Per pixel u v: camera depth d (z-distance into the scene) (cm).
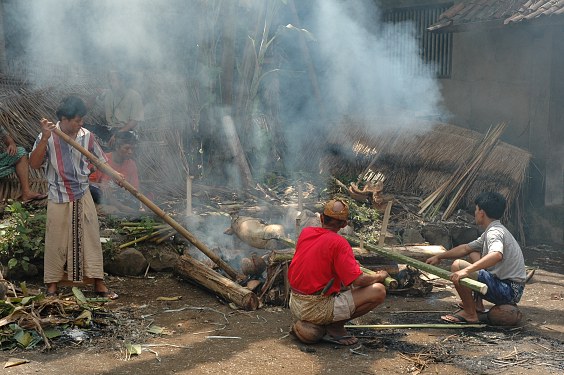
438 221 865
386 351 485
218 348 484
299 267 492
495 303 543
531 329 541
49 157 560
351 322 556
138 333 509
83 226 568
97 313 542
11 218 693
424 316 577
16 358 450
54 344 477
